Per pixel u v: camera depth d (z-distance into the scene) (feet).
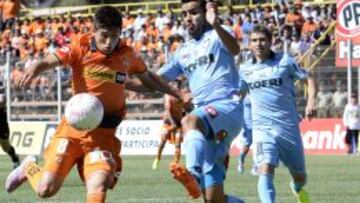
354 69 184.85
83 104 56.34
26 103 206.49
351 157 173.68
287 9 223.10
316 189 107.04
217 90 66.03
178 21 230.89
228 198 66.39
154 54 200.03
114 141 59.52
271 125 76.95
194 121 64.59
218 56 66.03
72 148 58.85
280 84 77.25
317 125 187.73
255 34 78.07
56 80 202.39
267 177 75.25
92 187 55.26
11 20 268.41
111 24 57.06
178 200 94.84
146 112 200.44
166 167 152.15
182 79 121.19
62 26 254.27
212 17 63.98
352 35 178.50
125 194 102.06
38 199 96.07
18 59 202.59
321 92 187.11
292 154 77.92
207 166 65.16
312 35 209.15
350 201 93.35
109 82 58.49
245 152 136.67
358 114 180.24
